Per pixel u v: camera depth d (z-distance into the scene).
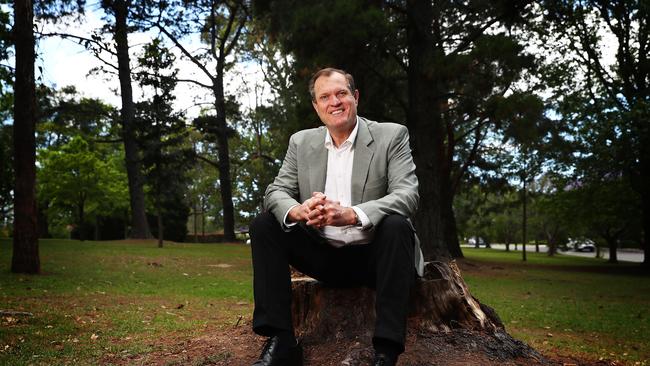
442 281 3.27
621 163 18.80
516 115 13.91
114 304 7.14
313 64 12.76
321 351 2.93
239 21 29.84
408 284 2.47
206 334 4.38
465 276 15.80
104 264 13.34
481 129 22.66
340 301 3.10
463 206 33.19
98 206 37.25
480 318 3.29
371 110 15.14
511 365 2.92
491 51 12.74
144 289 9.11
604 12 21.14
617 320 7.97
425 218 15.02
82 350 4.12
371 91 15.23
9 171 19.12
